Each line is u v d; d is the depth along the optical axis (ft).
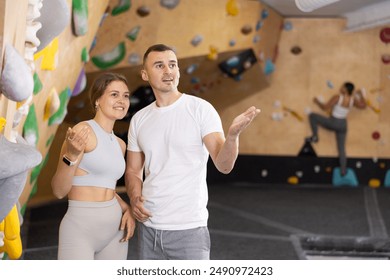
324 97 29.53
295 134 29.76
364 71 29.35
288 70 29.58
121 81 9.08
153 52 8.68
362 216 21.70
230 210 22.49
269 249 17.01
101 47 19.92
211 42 21.95
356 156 29.73
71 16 10.62
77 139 8.18
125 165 9.57
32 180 13.05
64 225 8.72
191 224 8.58
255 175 29.91
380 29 29.19
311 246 18.48
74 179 8.75
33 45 7.34
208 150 8.48
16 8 6.27
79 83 15.38
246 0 22.45
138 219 8.87
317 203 24.20
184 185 8.56
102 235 8.85
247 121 7.52
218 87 27.02
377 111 29.45
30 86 6.64
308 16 29.14
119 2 19.53
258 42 24.50
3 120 6.46
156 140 8.68
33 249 16.10
